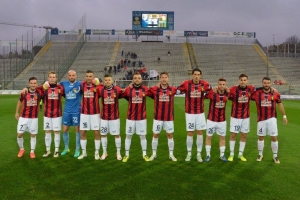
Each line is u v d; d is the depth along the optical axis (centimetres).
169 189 498
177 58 4162
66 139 730
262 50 4447
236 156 719
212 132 677
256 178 557
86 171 589
